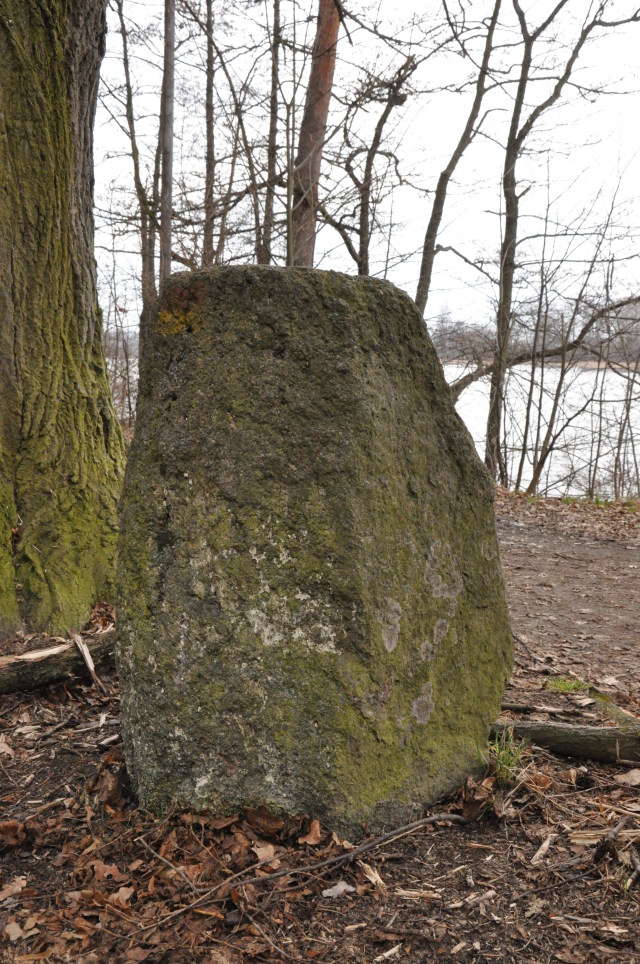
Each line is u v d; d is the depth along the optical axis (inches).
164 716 103.6
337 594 102.0
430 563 115.3
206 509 104.0
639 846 104.5
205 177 553.3
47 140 185.8
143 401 109.9
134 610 105.7
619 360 692.7
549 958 85.5
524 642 226.1
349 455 103.3
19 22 179.5
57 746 130.2
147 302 532.4
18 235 183.9
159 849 99.4
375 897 93.4
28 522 177.8
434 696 114.7
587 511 458.6
